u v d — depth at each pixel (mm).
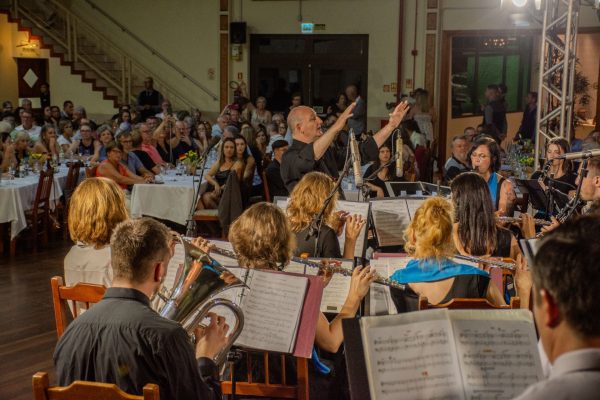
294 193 4176
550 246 1382
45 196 8344
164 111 12961
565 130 8633
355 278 3145
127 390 2379
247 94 14664
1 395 4367
